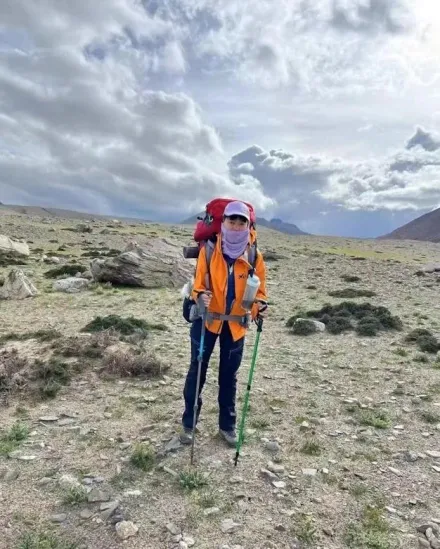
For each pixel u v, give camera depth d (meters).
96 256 36.12
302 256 47.53
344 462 6.07
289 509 5.00
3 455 5.95
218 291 5.82
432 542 4.56
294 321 14.33
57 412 7.33
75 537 4.45
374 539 4.53
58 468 5.67
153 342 11.77
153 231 82.38
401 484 5.60
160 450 6.13
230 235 5.65
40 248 40.84
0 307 16.64
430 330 14.05
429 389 8.94
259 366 10.20
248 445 6.39
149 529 4.59
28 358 9.24
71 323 13.94
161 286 22.05
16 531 4.50
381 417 7.49
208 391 8.36
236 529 4.64
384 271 32.59
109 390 8.28
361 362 10.69
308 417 7.47
